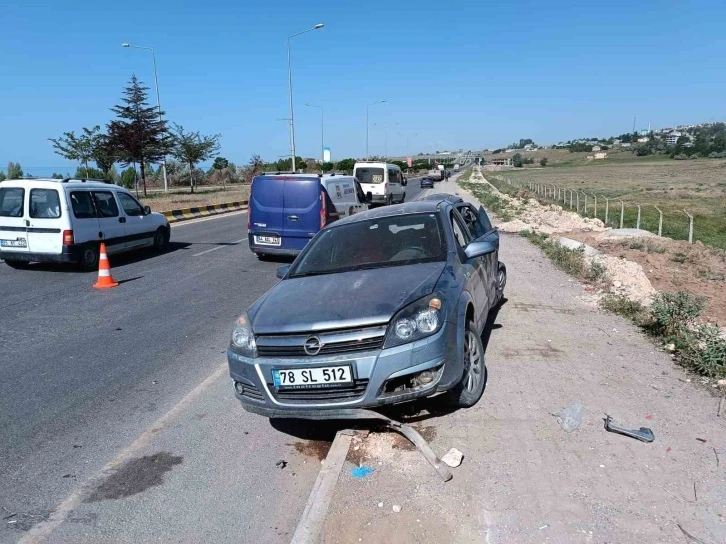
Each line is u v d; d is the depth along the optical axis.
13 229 11.38
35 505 3.58
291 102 35.84
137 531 3.29
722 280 9.83
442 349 3.87
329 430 4.45
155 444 4.31
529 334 6.21
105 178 37.50
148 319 7.86
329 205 12.68
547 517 3.03
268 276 10.96
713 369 4.78
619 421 4.03
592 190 42.56
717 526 2.91
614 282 8.78
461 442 3.84
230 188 48.09
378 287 4.25
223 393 5.25
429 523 3.04
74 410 4.94
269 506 3.51
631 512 3.04
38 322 7.76
